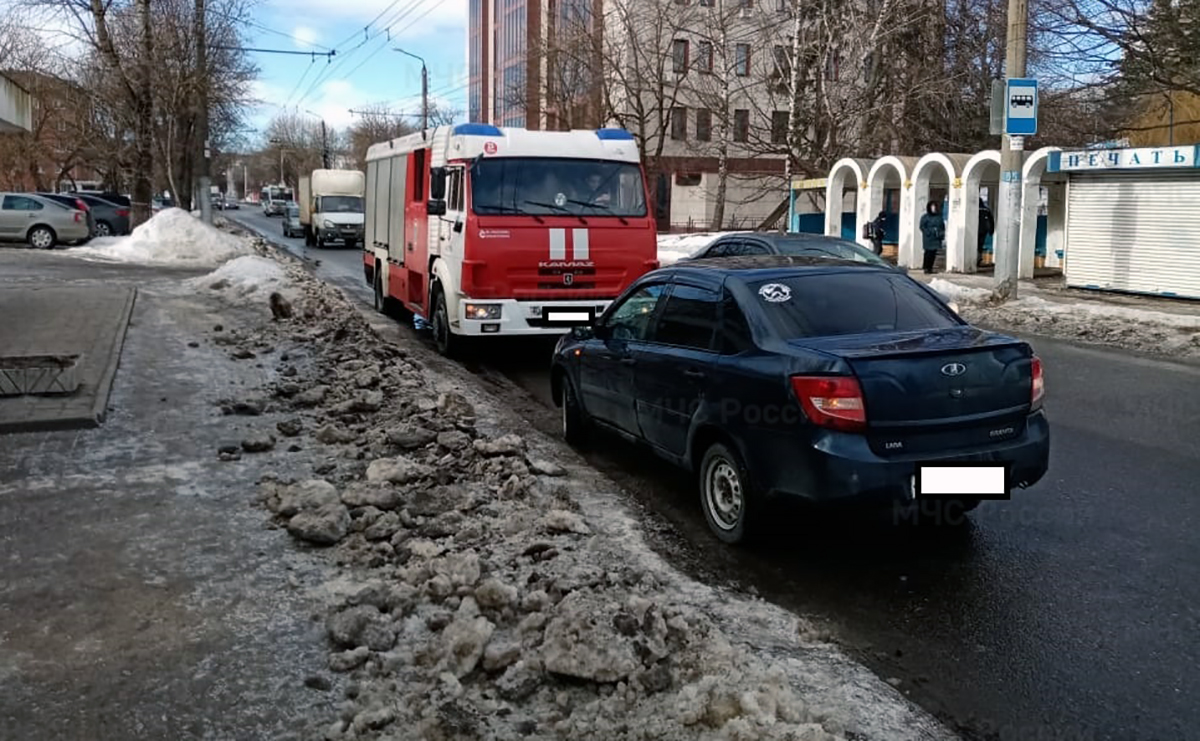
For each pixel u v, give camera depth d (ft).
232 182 500.74
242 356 34.55
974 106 112.88
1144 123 89.86
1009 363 17.12
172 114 107.65
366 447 23.09
